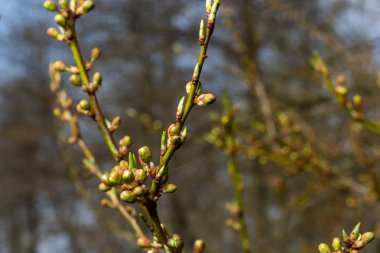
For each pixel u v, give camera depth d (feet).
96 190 22.71
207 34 3.18
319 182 12.56
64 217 52.75
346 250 3.52
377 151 12.31
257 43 19.86
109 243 45.06
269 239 27.73
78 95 19.93
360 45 15.60
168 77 33.47
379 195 10.97
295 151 11.16
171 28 26.32
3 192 52.65
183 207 38.81
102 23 31.09
